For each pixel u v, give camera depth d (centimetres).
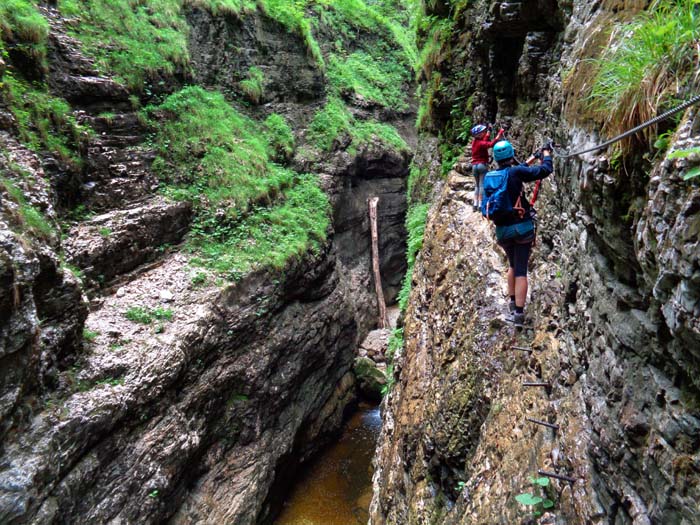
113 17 1238
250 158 1442
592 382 295
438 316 736
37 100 945
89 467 705
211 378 1012
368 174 2088
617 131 220
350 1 2420
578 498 291
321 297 1501
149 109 1239
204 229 1218
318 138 1819
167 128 1266
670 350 198
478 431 517
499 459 430
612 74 233
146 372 831
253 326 1160
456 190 843
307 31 1839
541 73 545
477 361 545
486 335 545
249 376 1118
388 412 962
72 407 701
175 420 887
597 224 262
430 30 1039
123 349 839
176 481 873
